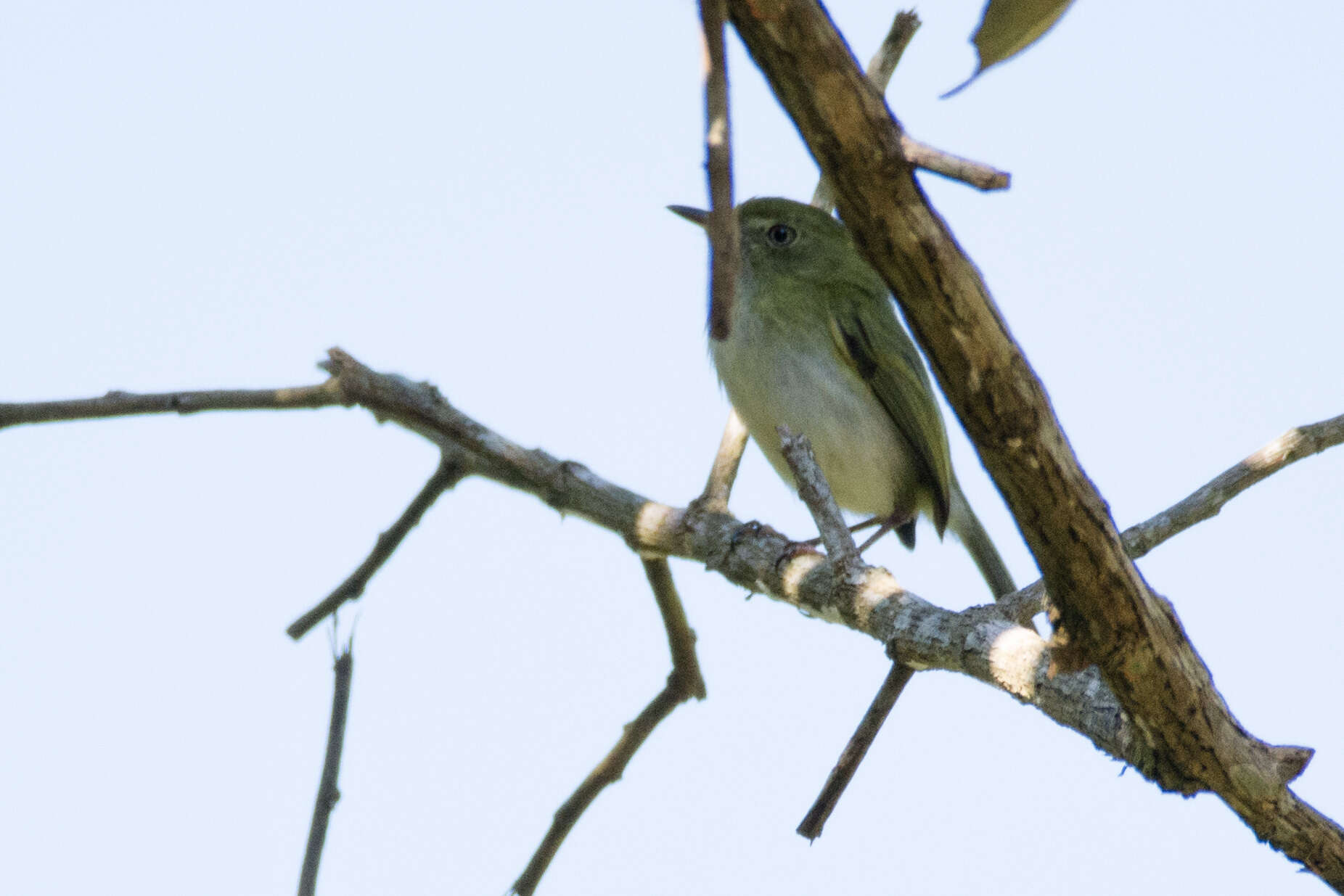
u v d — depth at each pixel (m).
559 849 8.22
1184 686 5.26
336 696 6.24
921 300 4.45
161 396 6.57
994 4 3.51
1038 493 4.88
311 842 5.98
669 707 8.48
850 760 6.80
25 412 6.42
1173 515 7.56
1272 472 7.53
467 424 7.70
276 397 6.86
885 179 4.12
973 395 4.66
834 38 3.91
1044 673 5.98
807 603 7.96
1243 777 5.41
